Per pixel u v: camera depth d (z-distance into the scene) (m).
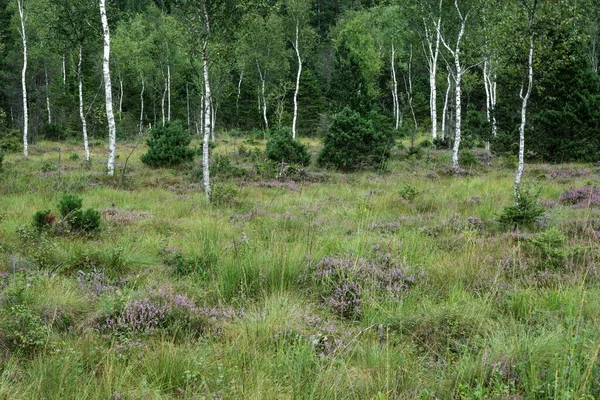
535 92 26.06
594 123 25.00
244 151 29.89
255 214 12.41
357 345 4.63
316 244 8.55
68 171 21.41
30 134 40.19
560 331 4.65
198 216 12.05
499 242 9.11
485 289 6.72
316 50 66.00
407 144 37.84
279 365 4.12
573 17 14.98
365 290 6.28
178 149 24.34
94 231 9.92
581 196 14.00
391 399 3.76
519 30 15.00
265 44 50.16
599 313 5.41
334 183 20.00
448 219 11.30
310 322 5.48
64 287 6.34
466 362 4.23
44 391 3.81
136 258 8.13
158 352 4.51
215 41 16.83
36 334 4.70
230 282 6.79
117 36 52.38
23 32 32.59
